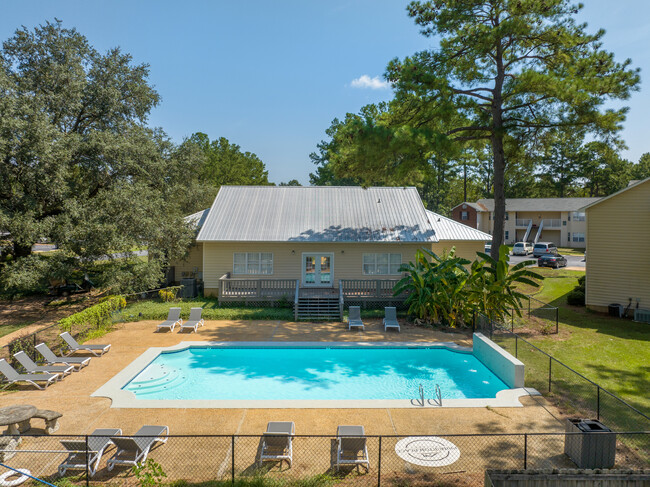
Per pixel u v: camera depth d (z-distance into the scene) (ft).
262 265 81.51
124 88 89.30
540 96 73.87
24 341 48.32
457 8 67.56
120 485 25.80
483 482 25.75
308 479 25.44
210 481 25.54
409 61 70.28
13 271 63.31
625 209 69.97
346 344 55.57
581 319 68.74
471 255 93.50
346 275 81.46
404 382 45.34
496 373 46.50
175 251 86.28
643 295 68.95
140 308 72.02
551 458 28.81
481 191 269.44
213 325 65.46
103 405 37.06
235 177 212.84
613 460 27.45
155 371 47.44
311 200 91.50
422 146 63.10
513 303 62.18
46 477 26.71
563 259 129.80
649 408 36.81
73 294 88.12
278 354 54.44
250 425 33.63
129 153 81.46
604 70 65.98
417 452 29.45
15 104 64.08
